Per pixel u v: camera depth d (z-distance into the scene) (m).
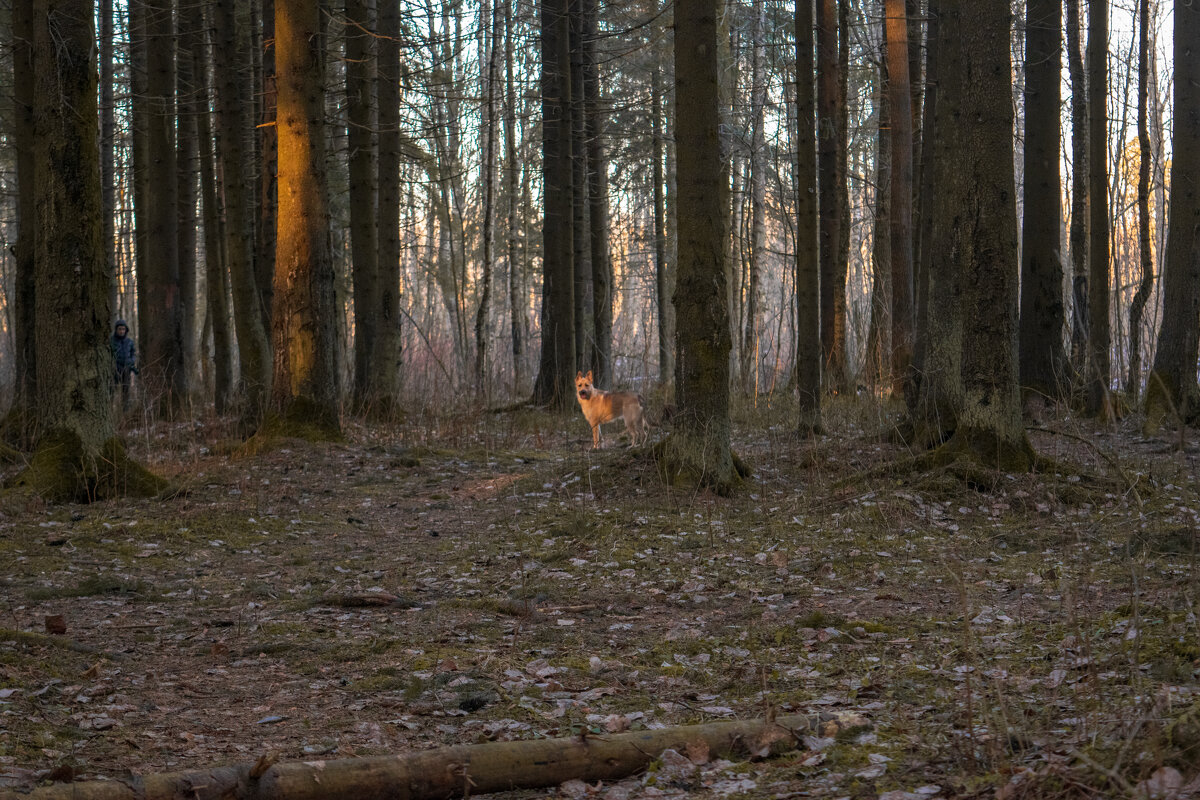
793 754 3.75
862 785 3.27
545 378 19.64
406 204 32.75
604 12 23.95
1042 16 14.70
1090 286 15.03
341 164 23.80
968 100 9.71
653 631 5.89
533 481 11.02
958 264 9.94
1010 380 9.73
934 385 11.40
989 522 8.60
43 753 3.79
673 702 4.55
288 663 5.29
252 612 6.41
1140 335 14.98
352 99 16.61
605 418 14.28
